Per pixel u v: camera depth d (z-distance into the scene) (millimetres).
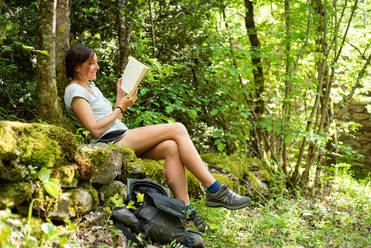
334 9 4523
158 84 4020
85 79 2605
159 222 2176
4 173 1664
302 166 6801
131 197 2283
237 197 2543
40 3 2471
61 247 1749
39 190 1793
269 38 5816
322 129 4949
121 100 2580
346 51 5234
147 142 2609
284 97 4680
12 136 1737
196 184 3324
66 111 2850
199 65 4637
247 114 4414
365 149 8258
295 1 4828
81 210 2035
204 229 2600
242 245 2600
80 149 2086
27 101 3350
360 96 6121
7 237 1521
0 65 3000
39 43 2508
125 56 3834
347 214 3658
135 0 3965
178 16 4480
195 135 4969
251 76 5539
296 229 2926
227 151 5336
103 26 4270
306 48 5238
